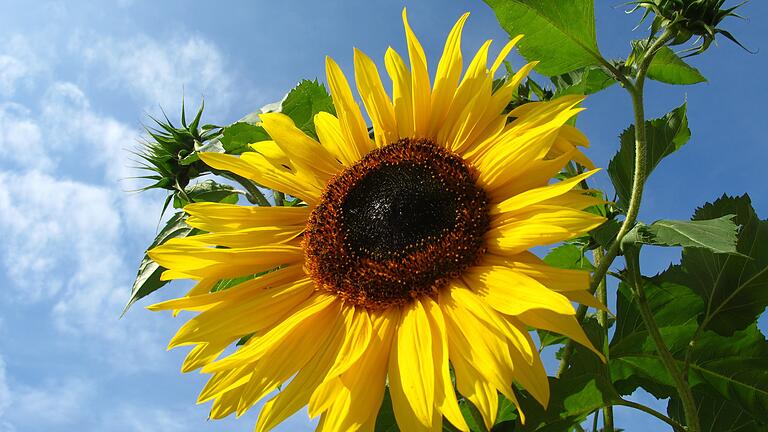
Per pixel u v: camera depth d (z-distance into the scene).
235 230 0.32
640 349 0.33
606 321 0.34
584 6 0.30
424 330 0.26
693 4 0.27
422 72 0.32
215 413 0.28
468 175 0.30
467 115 0.31
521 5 0.30
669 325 0.33
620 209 0.32
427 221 0.29
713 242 0.25
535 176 0.29
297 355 0.29
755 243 0.32
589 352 0.28
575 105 0.32
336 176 0.33
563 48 0.31
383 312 0.29
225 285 0.35
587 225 0.25
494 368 0.24
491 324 0.25
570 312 0.23
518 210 0.28
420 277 0.28
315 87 0.37
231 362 0.27
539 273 0.26
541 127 0.28
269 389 0.27
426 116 0.32
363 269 0.29
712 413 0.34
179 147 0.39
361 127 0.34
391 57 0.33
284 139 0.34
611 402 0.27
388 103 0.33
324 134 0.35
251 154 0.34
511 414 0.31
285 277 0.31
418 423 0.24
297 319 0.29
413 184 0.30
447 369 0.25
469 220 0.29
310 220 0.32
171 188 0.39
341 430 0.25
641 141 0.28
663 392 0.34
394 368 0.26
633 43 0.30
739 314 0.32
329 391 0.26
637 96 0.28
